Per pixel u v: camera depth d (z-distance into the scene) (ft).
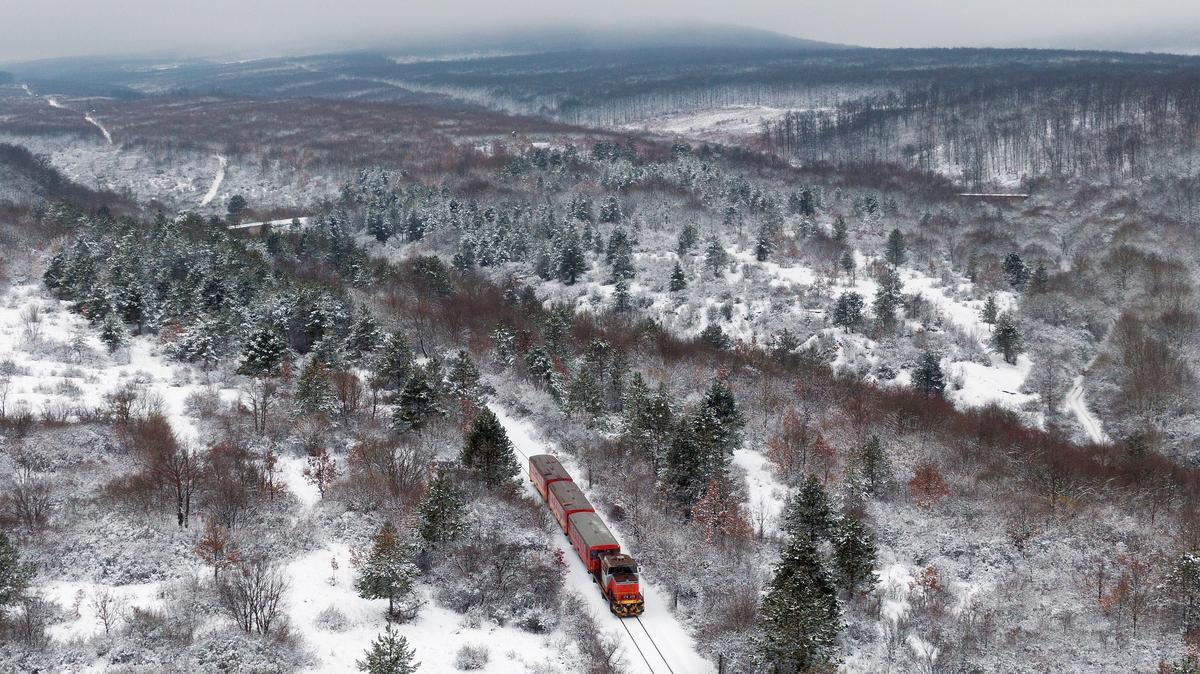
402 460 212.43
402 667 128.36
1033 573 191.93
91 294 344.28
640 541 194.80
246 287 356.59
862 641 162.91
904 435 271.49
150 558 165.48
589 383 267.18
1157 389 340.18
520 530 192.85
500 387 298.15
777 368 330.13
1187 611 169.58
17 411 231.50
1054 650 159.84
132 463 210.59
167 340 316.19
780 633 142.82
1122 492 234.38
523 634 156.76
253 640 138.41
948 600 178.91
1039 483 235.20
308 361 299.58
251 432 237.86
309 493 205.67
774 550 196.65
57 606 145.38
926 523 213.66
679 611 169.27
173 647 134.31
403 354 284.41
